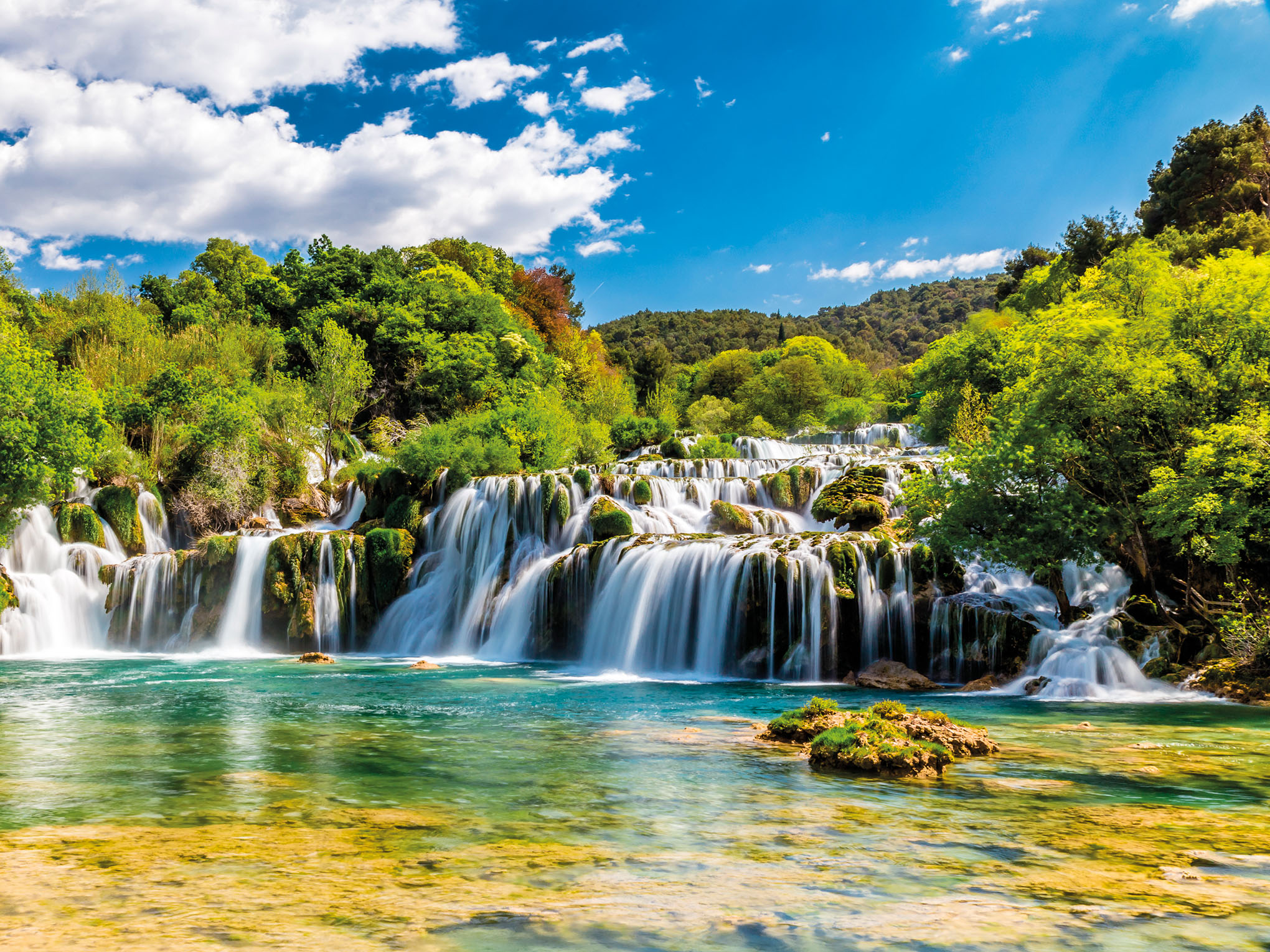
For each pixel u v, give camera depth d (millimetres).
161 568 31016
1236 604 19797
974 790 9633
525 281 90312
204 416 37031
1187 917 5727
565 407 63719
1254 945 5246
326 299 63156
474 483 33750
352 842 7480
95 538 31766
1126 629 20469
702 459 41688
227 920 5520
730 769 10828
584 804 9000
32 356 31094
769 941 5285
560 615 27609
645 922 5602
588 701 18031
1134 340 21703
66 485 29156
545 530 31266
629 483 32656
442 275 71188
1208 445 18047
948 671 21562
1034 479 21266
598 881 6457
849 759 10711
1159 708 16578
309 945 5086
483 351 58094
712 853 7230
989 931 5465
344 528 37625
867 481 30469
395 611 31719
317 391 49312
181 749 12258
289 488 39625
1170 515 18266
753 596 23328
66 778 10188
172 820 8227
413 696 18656
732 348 171125
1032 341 24578
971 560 22641
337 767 10969
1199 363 20078
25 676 22734
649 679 22375
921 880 6512
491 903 5938
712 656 23797
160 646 30453
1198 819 8359
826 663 22219
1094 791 9562
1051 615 22453
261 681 21516
